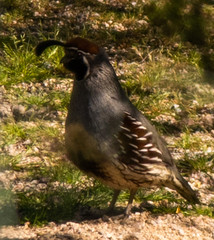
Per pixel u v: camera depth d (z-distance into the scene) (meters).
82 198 9.85
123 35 18.06
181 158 12.00
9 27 17.81
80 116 8.46
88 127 8.41
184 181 9.43
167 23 9.20
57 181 10.56
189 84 15.35
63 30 18.03
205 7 9.02
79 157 8.58
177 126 13.55
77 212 9.57
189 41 9.27
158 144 9.06
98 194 9.99
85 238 8.47
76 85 8.59
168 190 10.71
